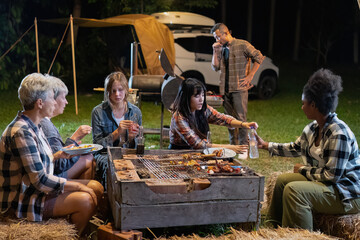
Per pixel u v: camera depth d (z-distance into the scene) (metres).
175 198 2.88
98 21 8.74
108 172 3.48
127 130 3.96
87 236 3.11
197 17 10.84
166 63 5.14
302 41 18.27
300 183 3.07
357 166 3.12
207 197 2.94
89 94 11.71
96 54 13.06
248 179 2.99
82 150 3.11
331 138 3.04
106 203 3.46
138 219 2.85
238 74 6.11
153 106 10.29
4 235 2.57
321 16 16.83
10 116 8.80
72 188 3.00
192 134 3.86
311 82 3.10
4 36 12.02
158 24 9.46
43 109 2.89
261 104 11.12
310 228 3.05
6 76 11.86
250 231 3.10
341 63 18.23
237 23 18.22
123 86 3.95
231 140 6.21
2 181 2.83
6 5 12.19
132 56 7.67
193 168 3.21
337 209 3.08
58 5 13.35
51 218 2.94
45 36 12.77
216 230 3.31
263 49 18.42
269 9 18.45
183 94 3.90
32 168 2.76
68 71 12.70
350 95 12.56
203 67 10.48
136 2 12.70
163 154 3.64
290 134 7.72
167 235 3.28
